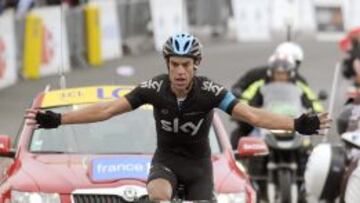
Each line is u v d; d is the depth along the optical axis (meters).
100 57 48.81
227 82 43.16
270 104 23.58
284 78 24.19
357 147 18.45
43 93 20.03
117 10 51.84
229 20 61.12
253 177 22.98
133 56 52.25
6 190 16.89
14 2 44.44
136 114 19.16
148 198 15.50
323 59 51.12
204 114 15.33
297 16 59.91
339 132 20.69
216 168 17.72
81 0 48.31
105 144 18.50
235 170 17.92
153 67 47.50
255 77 24.61
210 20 59.97
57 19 45.91
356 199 17.83
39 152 18.33
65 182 16.88
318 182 19.58
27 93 40.50
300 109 23.50
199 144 15.72
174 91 15.14
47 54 45.38
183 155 15.74
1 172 19.17
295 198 22.27
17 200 16.62
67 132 18.73
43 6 47.22
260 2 60.53
